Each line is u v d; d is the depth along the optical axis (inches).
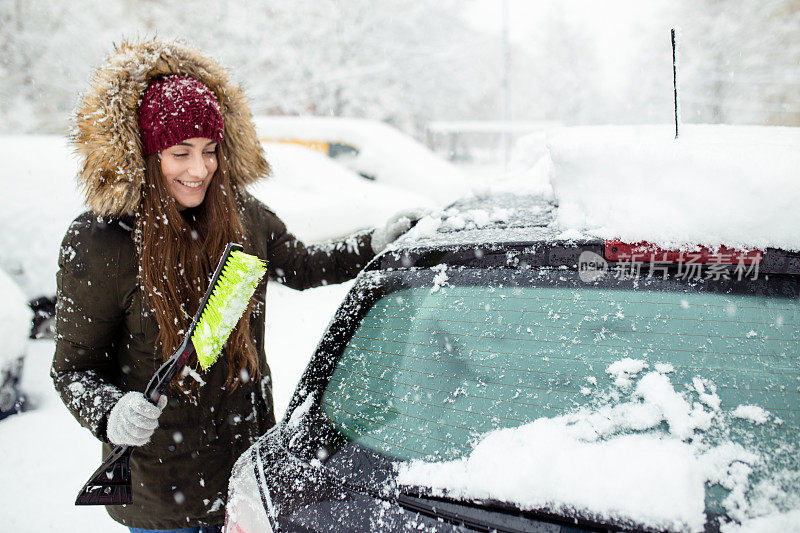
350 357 56.2
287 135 327.3
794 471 37.9
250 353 63.2
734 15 725.9
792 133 65.6
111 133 54.4
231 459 64.1
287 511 45.6
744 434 39.7
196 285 60.4
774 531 35.7
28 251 164.9
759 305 44.4
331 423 52.1
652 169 47.3
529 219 58.9
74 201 169.8
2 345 125.3
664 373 43.2
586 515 38.1
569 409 43.5
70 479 105.7
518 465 41.2
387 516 42.8
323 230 206.2
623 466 39.0
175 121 55.8
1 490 102.3
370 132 321.4
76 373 58.9
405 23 695.7
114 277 57.1
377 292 58.9
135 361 60.9
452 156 997.2
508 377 46.9
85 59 545.3
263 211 72.6
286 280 76.4
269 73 669.9
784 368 41.8
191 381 60.6
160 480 61.9
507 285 51.8
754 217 43.5
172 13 626.8
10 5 533.0
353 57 695.1
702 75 753.6
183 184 59.4
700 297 45.8
